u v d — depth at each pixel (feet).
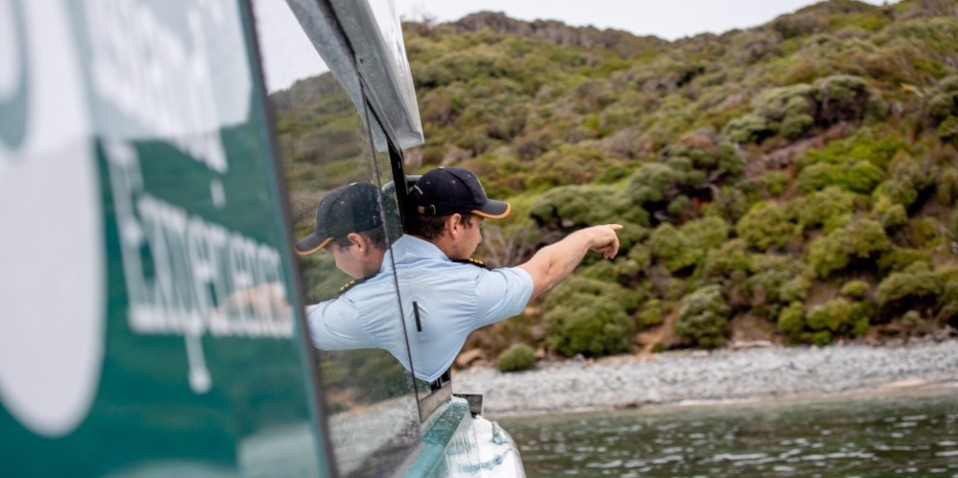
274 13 4.11
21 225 1.75
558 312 139.13
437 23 267.39
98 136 2.04
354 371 4.68
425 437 7.10
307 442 3.17
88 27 2.08
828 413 87.15
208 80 2.88
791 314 129.49
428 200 9.77
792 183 148.66
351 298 5.15
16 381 1.70
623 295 141.18
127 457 1.95
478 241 10.16
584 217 153.69
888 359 114.21
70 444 1.80
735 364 122.62
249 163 3.15
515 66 227.81
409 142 11.71
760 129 156.35
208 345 2.46
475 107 212.84
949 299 123.34
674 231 145.48
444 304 9.21
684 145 154.61
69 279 1.86
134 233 2.14
